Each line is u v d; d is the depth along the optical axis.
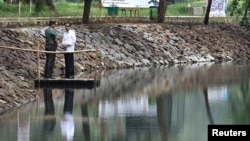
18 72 37.75
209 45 61.31
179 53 57.16
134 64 51.12
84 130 25.67
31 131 25.41
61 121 27.31
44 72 38.34
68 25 38.31
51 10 64.94
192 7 83.31
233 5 70.38
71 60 38.34
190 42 60.03
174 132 25.66
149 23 61.19
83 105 31.20
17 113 28.92
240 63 56.25
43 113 28.98
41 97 33.47
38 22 53.28
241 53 63.22
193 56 57.88
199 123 27.23
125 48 52.59
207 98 33.75
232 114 29.19
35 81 37.00
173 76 43.84
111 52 50.59
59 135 24.80
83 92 35.47
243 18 69.31
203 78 42.59
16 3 64.94
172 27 61.06
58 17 57.47
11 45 42.28
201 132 25.59
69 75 38.44
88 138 24.42
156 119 28.11
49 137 24.50
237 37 66.06
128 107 30.83
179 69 49.41
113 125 26.70
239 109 30.48
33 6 64.94
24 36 45.09
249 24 68.94
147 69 49.19
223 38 64.12
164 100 33.06
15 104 30.77
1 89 30.97
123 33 54.62
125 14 69.12
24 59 40.66
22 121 27.20
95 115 28.77
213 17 70.31
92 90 36.34
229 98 33.72
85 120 27.61
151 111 29.92
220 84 39.31
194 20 68.50
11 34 44.22
